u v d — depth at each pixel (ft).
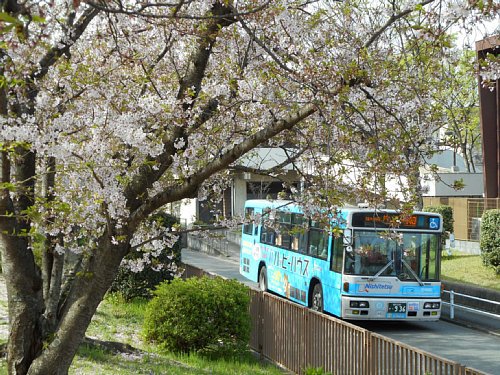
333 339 36.09
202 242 134.62
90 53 30.50
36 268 24.52
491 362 44.11
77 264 27.25
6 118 20.59
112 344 39.09
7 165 21.42
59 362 23.25
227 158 22.29
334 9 31.53
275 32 26.71
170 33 29.30
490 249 75.92
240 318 43.73
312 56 24.98
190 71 26.35
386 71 27.35
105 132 23.89
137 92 31.35
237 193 132.05
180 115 25.12
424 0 21.61
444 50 24.26
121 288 59.00
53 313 25.09
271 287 69.67
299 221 61.87
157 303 43.42
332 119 23.03
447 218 94.27
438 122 34.06
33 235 20.65
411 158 28.96
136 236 35.06
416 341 51.49
